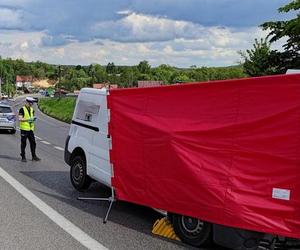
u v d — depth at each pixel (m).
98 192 9.96
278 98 5.72
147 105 7.29
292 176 5.58
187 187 6.56
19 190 9.89
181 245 6.55
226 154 6.17
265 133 5.81
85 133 9.66
